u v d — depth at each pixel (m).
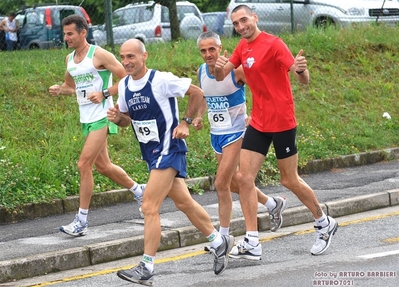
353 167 20.55
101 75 13.52
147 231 10.31
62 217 15.51
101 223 14.59
